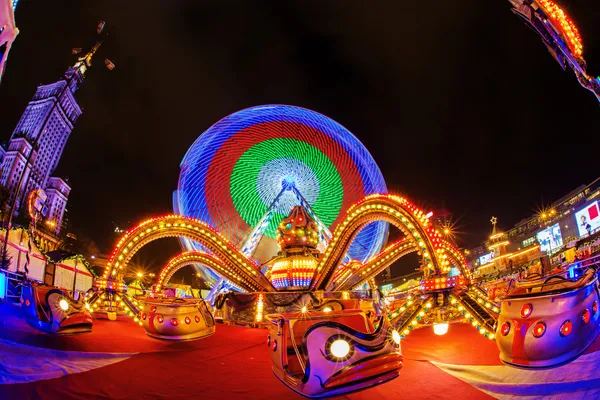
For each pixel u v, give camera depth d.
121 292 12.68
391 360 4.90
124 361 7.23
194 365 7.18
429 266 9.22
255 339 9.86
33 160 116.44
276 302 15.23
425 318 9.82
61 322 8.46
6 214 35.72
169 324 9.10
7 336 7.54
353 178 29.78
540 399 4.89
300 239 17.36
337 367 4.64
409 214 9.99
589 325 5.05
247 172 28.92
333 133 29.58
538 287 5.52
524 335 5.35
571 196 58.41
